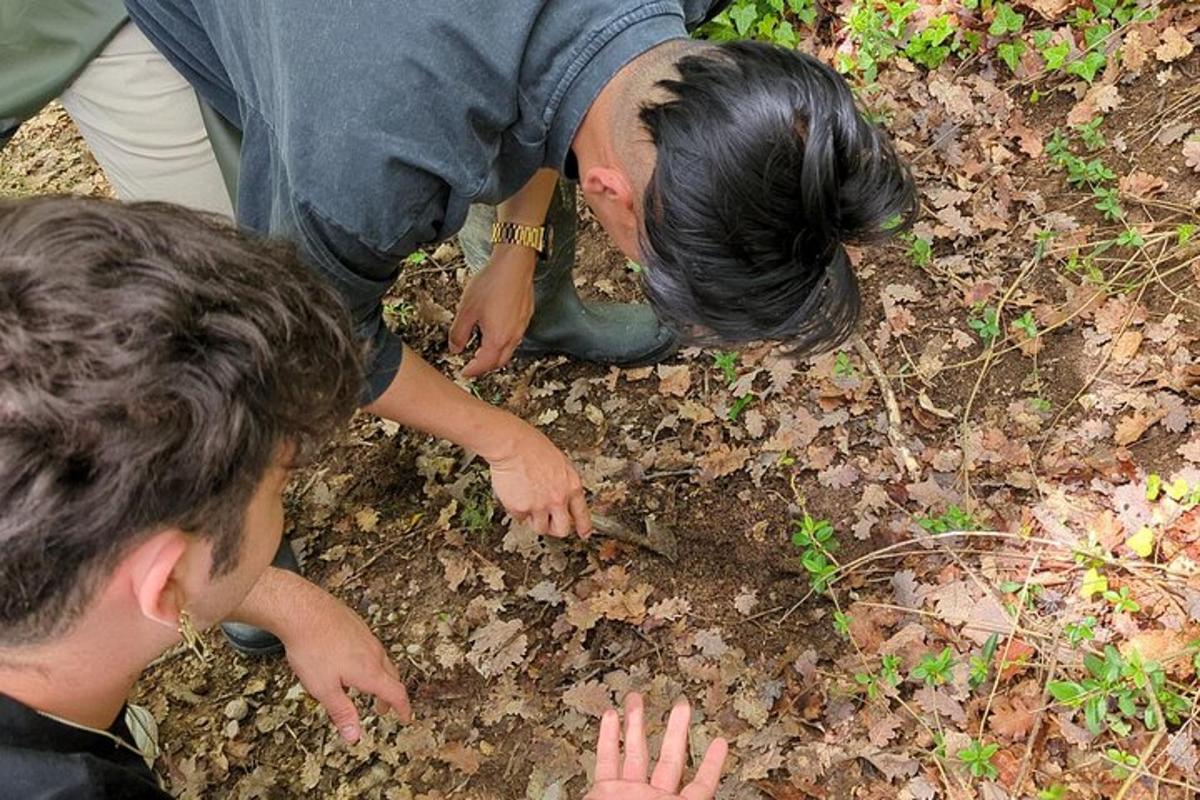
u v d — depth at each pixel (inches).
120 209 34.8
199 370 32.9
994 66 120.6
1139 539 86.5
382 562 99.6
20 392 30.3
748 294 54.6
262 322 35.0
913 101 120.3
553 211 91.0
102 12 73.0
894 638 86.2
